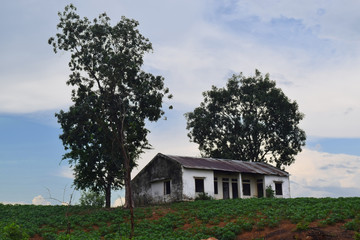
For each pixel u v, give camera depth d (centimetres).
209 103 5906
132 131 3572
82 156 3719
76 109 3500
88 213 3259
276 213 2328
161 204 3597
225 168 3975
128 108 3581
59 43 3550
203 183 3756
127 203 3469
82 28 3538
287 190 4441
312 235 1769
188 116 5981
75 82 3622
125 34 3516
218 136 5812
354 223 1825
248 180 4269
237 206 2795
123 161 3681
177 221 2556
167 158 3816
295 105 5616
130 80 3581
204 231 2166
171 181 3722
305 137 5647
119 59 3416
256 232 2042
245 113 5744
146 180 4062
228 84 5859
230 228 2098
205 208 2891
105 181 3978
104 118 3616
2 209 3384
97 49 3528
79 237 2145
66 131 3703
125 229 2411
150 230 2341
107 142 3703
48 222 2773
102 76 3484
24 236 1597
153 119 3719
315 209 2306
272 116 5634
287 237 1850
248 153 5756
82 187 3909
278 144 5628
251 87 5756
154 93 3688
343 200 2753
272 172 4353
